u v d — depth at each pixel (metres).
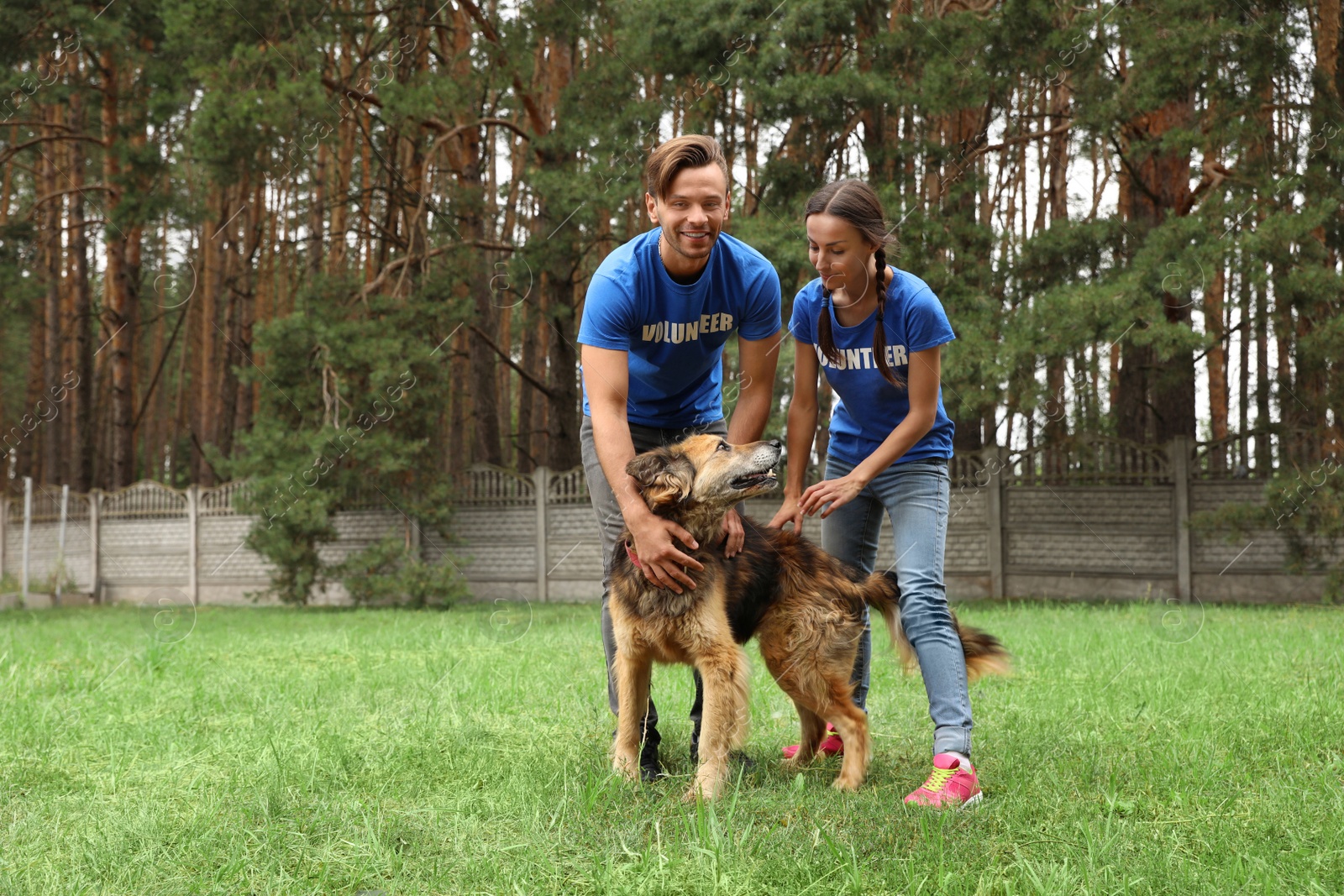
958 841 2.71
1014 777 3.39
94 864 2.57
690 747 3.96
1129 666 5.94
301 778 3.33
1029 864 2.45
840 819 2.93
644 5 13.10
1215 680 5.28
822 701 3.54
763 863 2.53
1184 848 2.66
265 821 2.88
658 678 5.45
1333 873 2.43
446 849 2.69
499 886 2.45
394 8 14.98
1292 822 2.81
